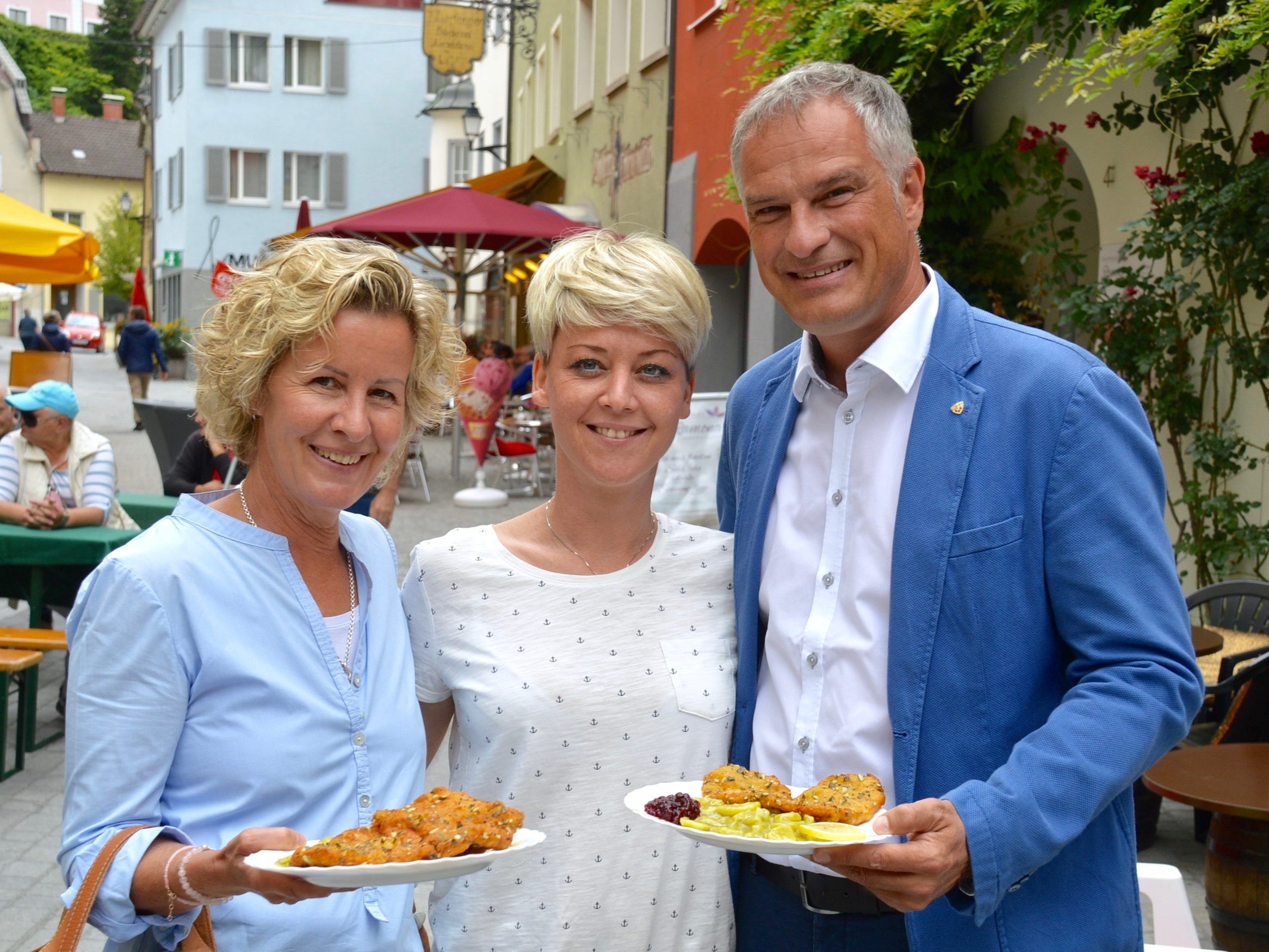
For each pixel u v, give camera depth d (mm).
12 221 9758
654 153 14453
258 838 1684
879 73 7094
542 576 2342
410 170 40438
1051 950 2051
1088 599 1980
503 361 14398
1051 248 6875
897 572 2150
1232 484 6020
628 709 2279
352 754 2008
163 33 43812
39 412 6664
